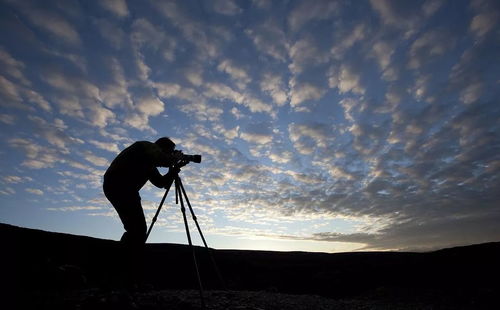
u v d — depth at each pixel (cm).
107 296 301
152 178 375
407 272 502
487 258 482
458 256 504
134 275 354
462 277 459
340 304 380
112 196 342
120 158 354
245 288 483
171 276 478
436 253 528
